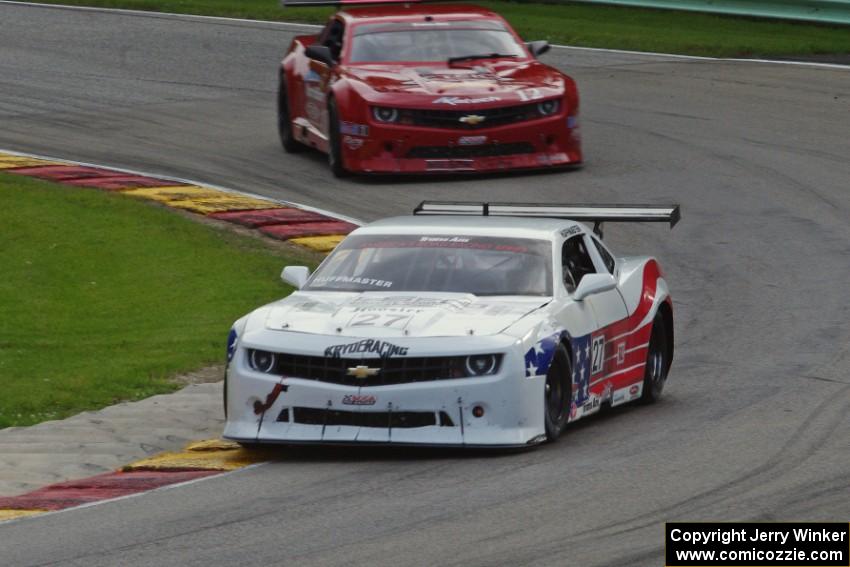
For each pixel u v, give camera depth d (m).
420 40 66.75
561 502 26.64
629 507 26.22
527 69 66.25
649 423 34.22
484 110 63.22
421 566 22.95
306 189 63.72
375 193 62.31
